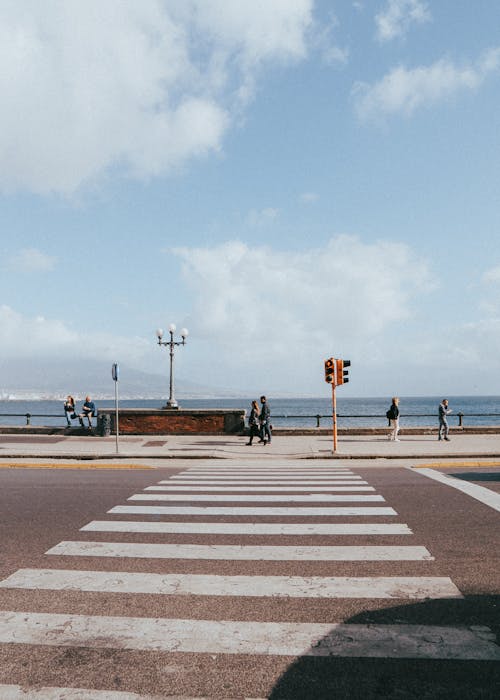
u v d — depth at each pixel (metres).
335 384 16.31
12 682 3.29
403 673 3.37
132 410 22.22
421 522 7.30
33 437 21.12
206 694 3.15
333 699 3.09
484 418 83.88
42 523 7.29
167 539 6.46
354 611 4.32
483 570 5.30
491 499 8.90
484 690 3.18
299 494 9.47
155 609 4.39
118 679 3.31
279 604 4.48
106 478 11.71
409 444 18.70
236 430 21.88
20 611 4.36
